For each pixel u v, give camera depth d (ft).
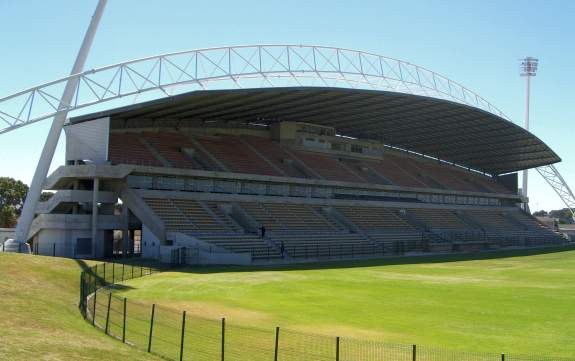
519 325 78.07
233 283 115.55
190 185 204.64
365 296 103.04
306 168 253.65
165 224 172.86
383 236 233.14
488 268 163.22
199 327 72.74
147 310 84.17
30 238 185.78
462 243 252.01
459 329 75.36
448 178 333.62
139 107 184.14
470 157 346.13
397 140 307.78
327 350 61.98
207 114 228.63
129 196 183.21
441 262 183.83
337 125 273.13
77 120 193.77
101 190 191.62
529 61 394.73
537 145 305.94
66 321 68.54
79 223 178.29
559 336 71.26
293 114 244.01
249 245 177.37
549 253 235.81
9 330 56.90
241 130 264.31
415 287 115.85
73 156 194.49
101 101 165.17
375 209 259.39
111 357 53.01
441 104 221.87
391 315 85.05
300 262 174.70
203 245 163.94
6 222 351.05
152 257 172.55
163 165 201.77
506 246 283.18
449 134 287.28
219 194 206.18
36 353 48.93
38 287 93.04
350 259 191.31
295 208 225.56
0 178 364.99
